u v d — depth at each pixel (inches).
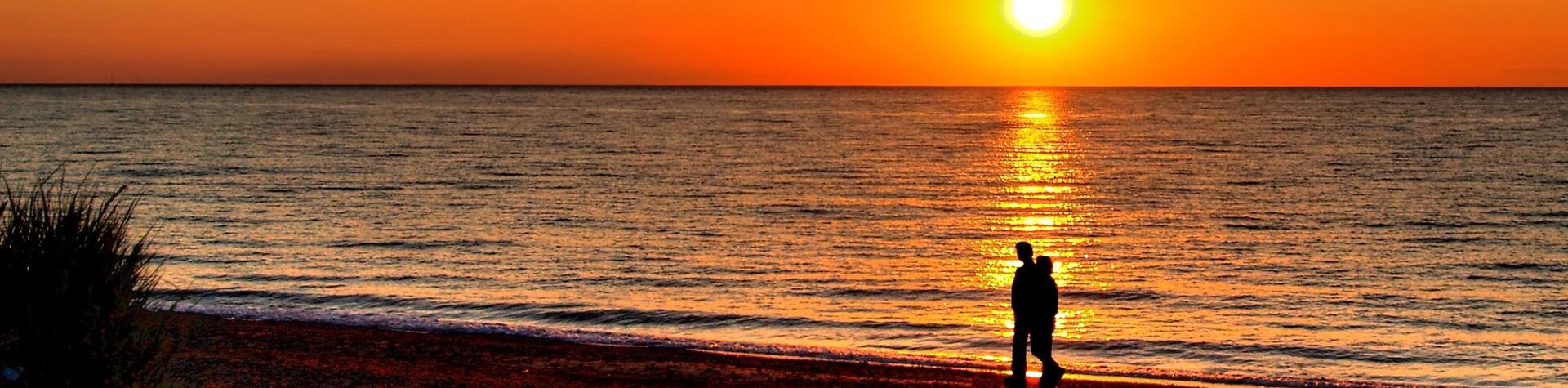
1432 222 1456.7
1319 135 3631.9
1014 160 2642.7
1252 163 2507.4
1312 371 639.8
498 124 4328.3
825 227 1393.9
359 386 460.8
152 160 2400.3
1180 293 919.0
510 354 543.8
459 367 507.8
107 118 4468.5
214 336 557.0
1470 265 1103.6
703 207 1612.9
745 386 488.7
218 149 2785.4
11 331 302.2
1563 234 1337.4
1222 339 724.7
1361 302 885.8
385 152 2721.5
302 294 862.5
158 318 350.3
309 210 1507.1
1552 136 3469.5
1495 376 629.9
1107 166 2466.8
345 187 1847.9
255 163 2353.6
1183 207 1652.3
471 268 1023.6
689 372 511.5
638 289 917.2
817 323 772.0
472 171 2209.6
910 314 810.8
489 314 791.7
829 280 976.3
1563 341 735.7
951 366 558.9
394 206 1574.8
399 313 791.7
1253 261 1128.2
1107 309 846.5
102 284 307.4
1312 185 2000.5
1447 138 3376.0
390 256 1095.6
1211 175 2219.5
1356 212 1582.2
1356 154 2778.1
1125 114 5777.6
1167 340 719.1
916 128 4303.6
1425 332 767.1
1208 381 528.4
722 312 807.7
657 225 1386.6
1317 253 1183.6
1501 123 4382.4
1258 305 871.1
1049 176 2215.8
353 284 919.7
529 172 2203.5
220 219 1387.8
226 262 1026.7
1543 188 1910.7
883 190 1909.4
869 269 1052.5
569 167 2320.4
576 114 5452.8
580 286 929.5
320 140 3208.7
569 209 1560.0
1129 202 1734.7
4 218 306.0
